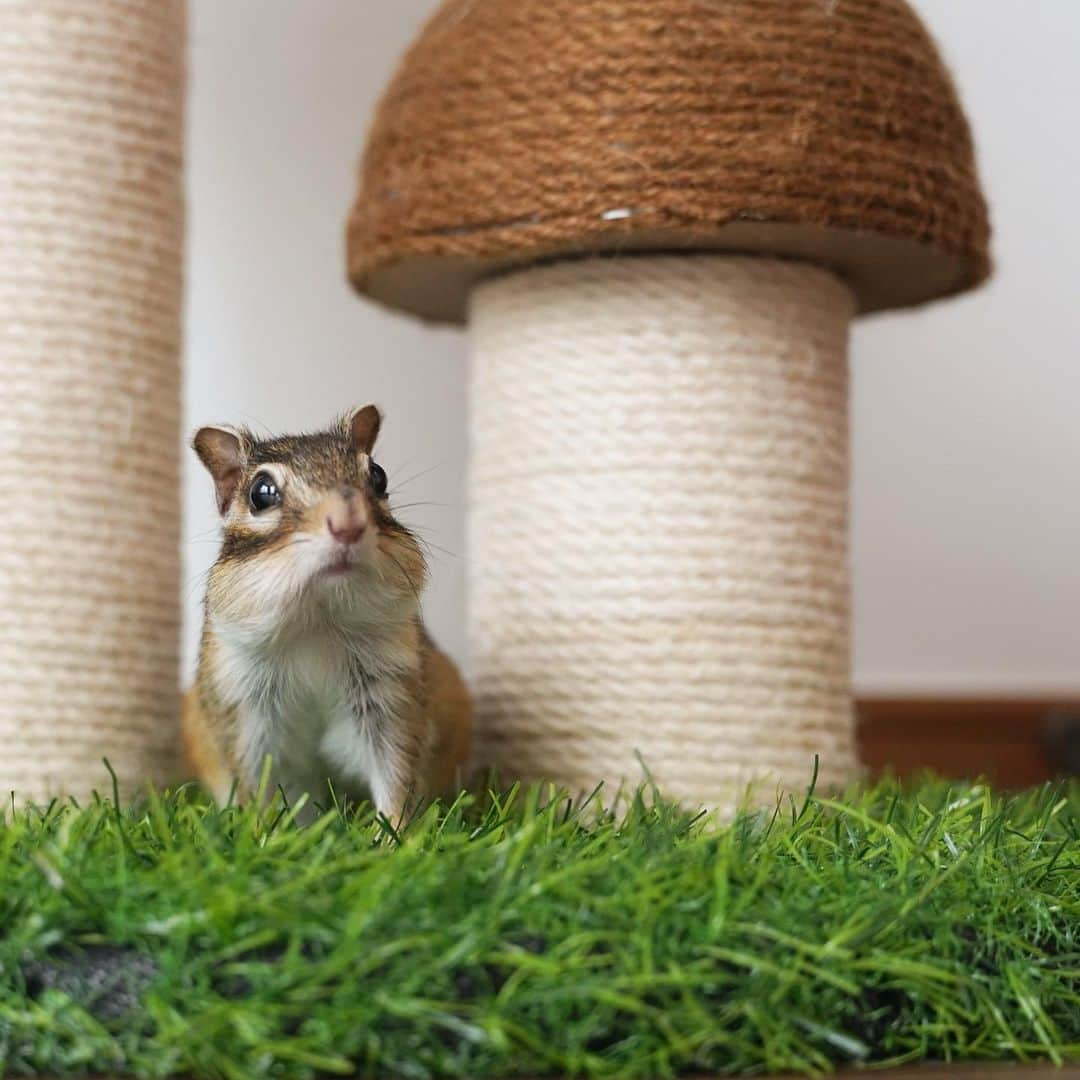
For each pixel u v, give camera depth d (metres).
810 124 0.49
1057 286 0.71
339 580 0.46
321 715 0.49
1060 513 0.71
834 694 0.52
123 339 0.53
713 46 0.49
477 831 0.43
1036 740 0.70
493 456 0.53
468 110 0.51
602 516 0.51
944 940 0.40
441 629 0.70
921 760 0.70
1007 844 0.44
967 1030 0.40
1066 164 0.70
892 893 0.40
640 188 0.49
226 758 0.49
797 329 0.52
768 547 0.51
